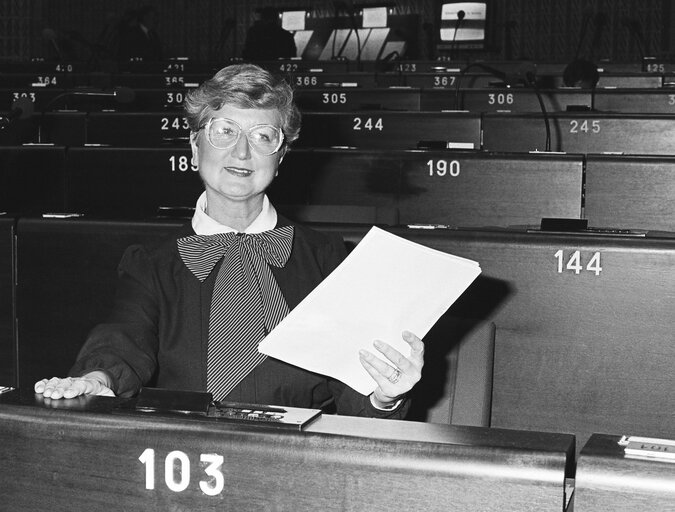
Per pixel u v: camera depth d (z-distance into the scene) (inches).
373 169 184.4
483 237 103.0
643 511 40.9
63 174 191.6
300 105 356.2
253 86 79.9
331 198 187.3
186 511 48.5
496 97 339.3
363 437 45.7
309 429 47.1
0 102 359.9
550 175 173.0
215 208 83.7
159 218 118.3
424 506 44.7
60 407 51.1
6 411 51.2
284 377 77.5
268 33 589.6
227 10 700.7
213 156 80.7
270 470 46.9
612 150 236.1
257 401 77.3
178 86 410.9
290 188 188.5
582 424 101.3
